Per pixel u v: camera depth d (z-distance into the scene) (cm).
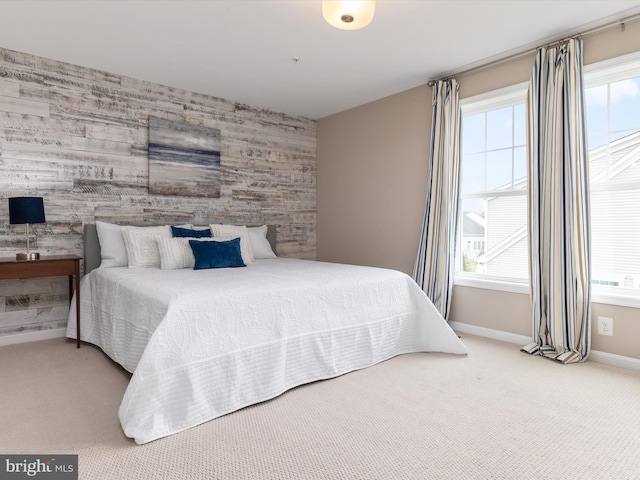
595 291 302
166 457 171
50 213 348
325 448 179
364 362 282
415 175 417
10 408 215
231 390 216
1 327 331
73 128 358
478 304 367
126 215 389
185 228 385
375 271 317
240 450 177
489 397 233
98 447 179
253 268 338
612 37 285
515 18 279
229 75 382
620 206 295
